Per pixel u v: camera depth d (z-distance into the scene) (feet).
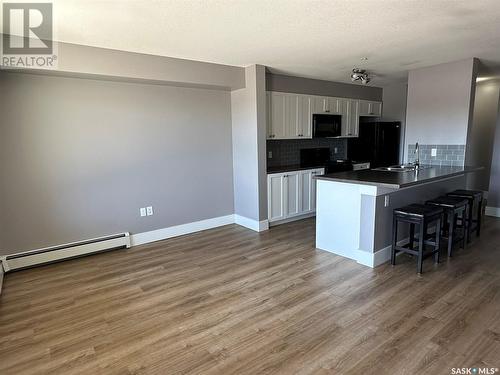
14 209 10.73
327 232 12.14
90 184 12.10
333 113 18.78
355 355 6.45
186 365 6.31
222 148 15.53
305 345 6.81
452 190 14.93
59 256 11.50
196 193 14.96
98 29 8.90
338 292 9.02
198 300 8.82
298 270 10.57
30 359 6.60
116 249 12.82
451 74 13.96
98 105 11.95
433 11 8.07
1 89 10.16
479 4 7.66
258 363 6.31
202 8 7.61
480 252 11.73
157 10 7.67
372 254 10.61
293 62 13.50
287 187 15.96
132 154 12.94
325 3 7.47
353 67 14.67
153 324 7.73
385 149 19.85
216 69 13.46
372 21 8.71
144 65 11.61
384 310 8.04
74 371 6.23
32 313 8.32
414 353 6.45
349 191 11.10
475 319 7.53
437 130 14.71
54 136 11.19
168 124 13.71
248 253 12.26
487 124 19.08
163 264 11.37
